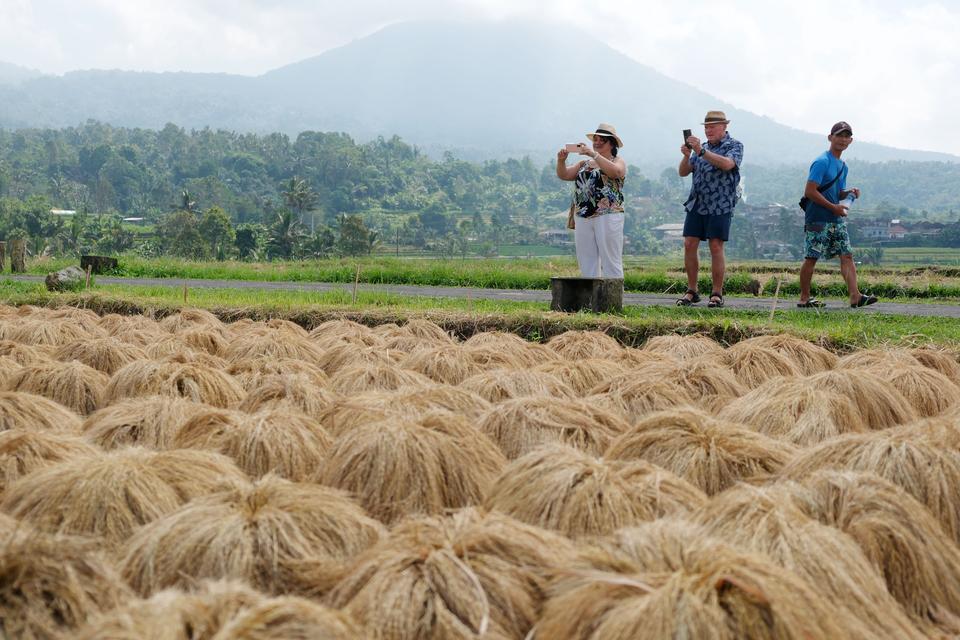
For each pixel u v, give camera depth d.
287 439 4.73
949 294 15.72
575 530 3.76
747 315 10.48
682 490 3.99
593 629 2.84
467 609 3.02
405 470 4.24
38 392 6.52
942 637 3.36
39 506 3.86
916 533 3.64
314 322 10.55
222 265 24.92
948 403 6.41
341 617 2.79
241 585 2.91
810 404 5.40
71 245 105.00
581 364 6.91
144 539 3.52
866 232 161.50
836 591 3.19
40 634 2.84
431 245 183.12
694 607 2.74
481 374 6.39
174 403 5.41
